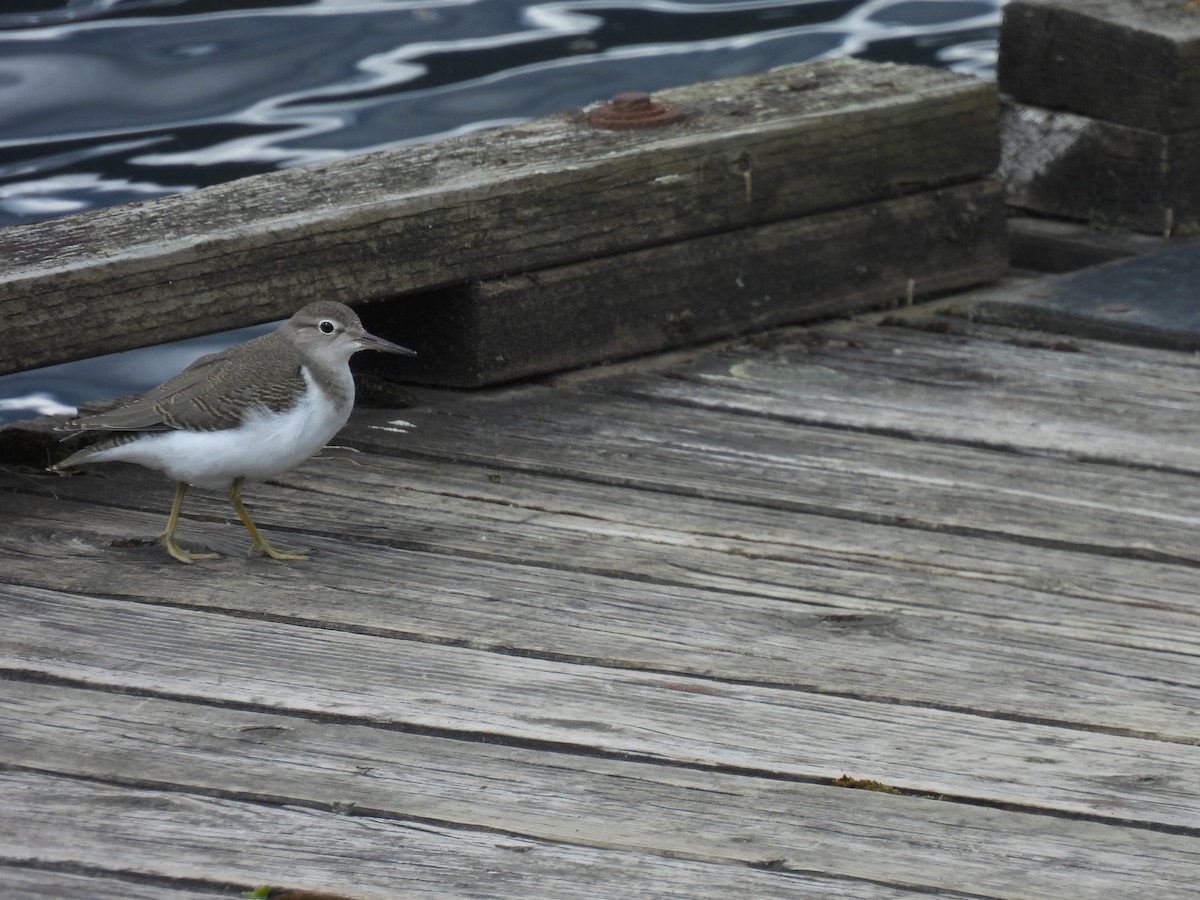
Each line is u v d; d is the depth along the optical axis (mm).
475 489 9203
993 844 5934
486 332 10492
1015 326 11914
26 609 7598
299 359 8125
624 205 10859
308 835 5875
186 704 6773
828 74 12719
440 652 7285
